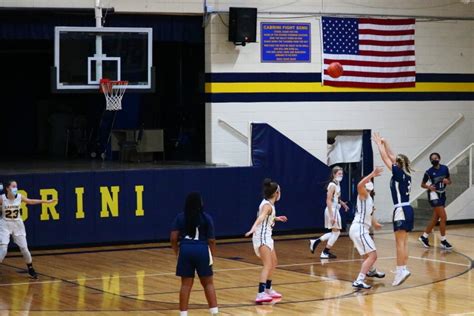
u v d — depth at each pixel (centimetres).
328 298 1471
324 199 2309
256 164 2230
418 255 1939
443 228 2034
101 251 2016
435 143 2525
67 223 2048
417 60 2489
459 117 2547
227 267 1794
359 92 2422
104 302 1447
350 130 2427
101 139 2706
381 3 2442
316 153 2375
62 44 1986
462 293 1513
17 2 2119
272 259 1451
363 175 2433
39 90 3142
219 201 2191
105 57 2017
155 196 2130
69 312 1369
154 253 1984
